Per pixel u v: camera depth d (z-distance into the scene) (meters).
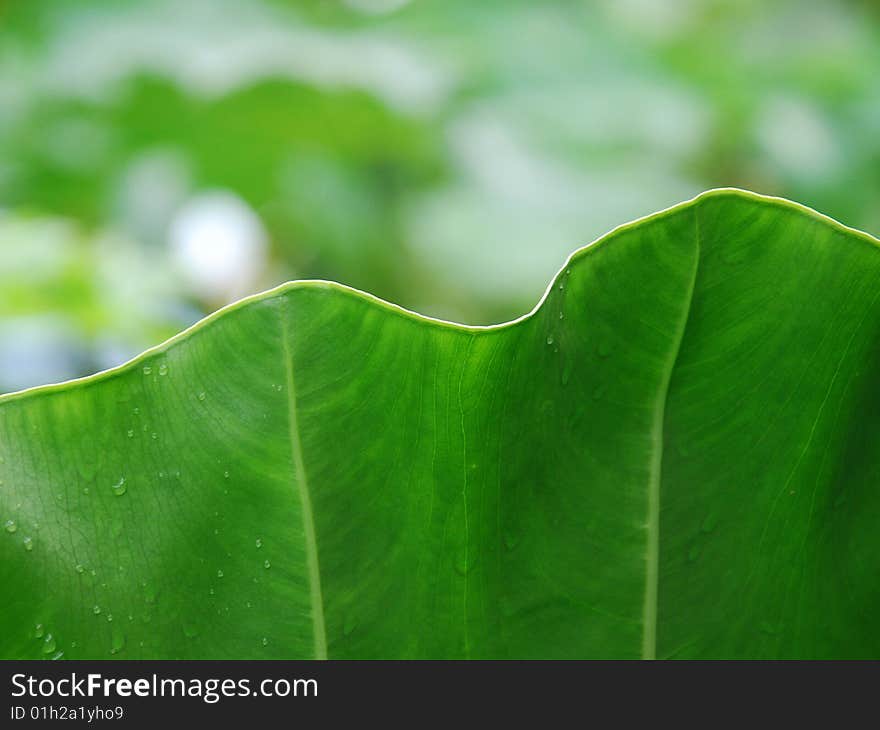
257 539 0.62
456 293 1.58
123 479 0.62
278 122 1.62
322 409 0.61
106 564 0.62
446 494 0.62
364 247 1.62
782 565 0.63
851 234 0.61
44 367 1.22
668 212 0.60
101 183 1.68
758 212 0.60
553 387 0.62
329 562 0.63
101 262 1.26
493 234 1.55
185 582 0.62
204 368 0.61
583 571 0.63
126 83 1.58
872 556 0.64
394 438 0.62
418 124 1.60
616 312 0.61
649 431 0.62
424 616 0.63
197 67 1.62
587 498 0.63
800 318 0.61
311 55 1.67
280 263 1.68
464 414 0.62
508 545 0.63
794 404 0.62
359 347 0.61
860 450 0.63
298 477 0.62
